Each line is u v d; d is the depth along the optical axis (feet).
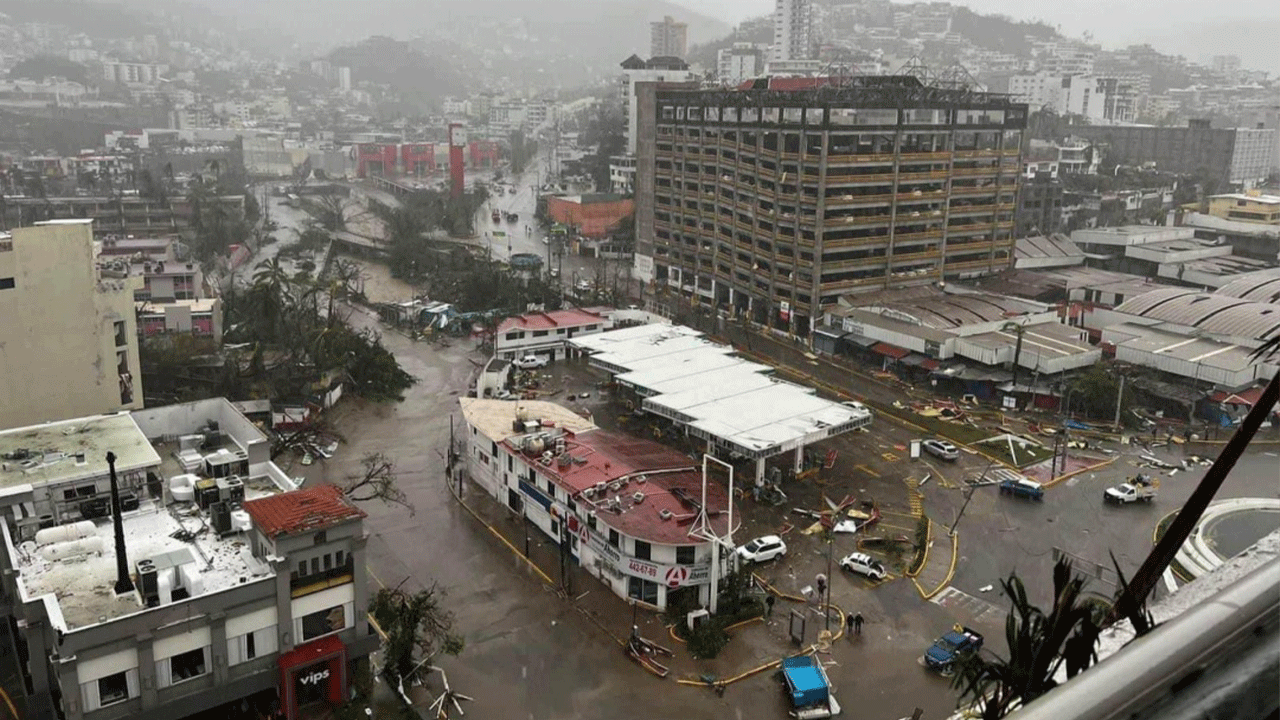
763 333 380.58
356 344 315.78
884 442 268.00
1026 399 294.66
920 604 185.68
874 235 369.91
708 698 157.58
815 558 203.10
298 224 643.04
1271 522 204.13
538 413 245.65
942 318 336.08
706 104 410.52
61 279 215.72
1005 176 401.49
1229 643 13.73
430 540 209.46
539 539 210.59
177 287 362.74
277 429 268.62
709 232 422.00
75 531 146.92
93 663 124.06
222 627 133.69
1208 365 286.87
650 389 271.90
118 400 228.43
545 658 167.94
